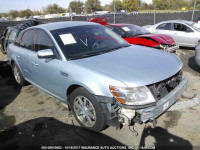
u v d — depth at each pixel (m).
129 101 2.29
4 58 7.55
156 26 9.08
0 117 3.39
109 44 3.55
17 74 4.69
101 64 2.73
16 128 3.05
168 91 2.74
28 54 3.80
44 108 3.62
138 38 6.27
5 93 4.41
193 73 5.13
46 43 3.38
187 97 3.75
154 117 2.44
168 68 2.71
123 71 2.52
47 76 3.30
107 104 2.46
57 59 3.06
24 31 4.27
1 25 12.96
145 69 2.59
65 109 3.55
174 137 2.68
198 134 2.71
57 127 3.02
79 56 3.04
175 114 3.19
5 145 2.69
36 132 2.93
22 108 3.67
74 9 18.31
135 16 14.85
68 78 2.82
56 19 13.77
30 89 4.55
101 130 2.81
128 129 2.89
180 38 8.19
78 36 3.42
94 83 2.49
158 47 5.86
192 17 13.45
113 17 15.21
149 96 2.34
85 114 2.82
